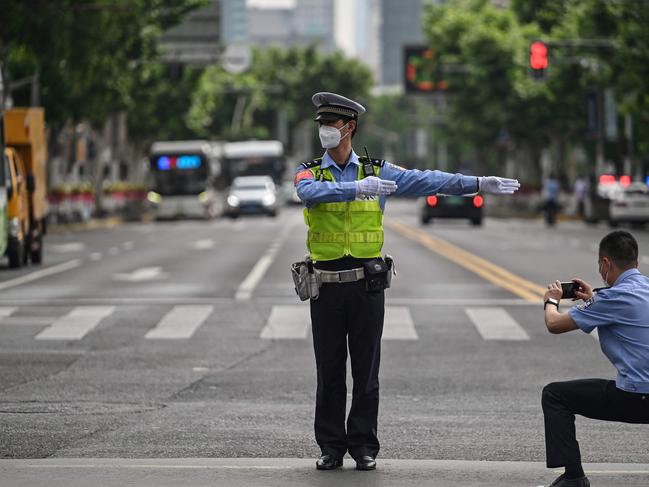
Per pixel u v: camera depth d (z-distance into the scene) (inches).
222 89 7101.4
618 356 538.3
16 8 2591.0
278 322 1327.5
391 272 619.2
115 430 749.9
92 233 3558.1
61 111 3408.0
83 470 621.9
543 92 4965.6
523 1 5403.5
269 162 5492.1
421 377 992.9
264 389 925.2
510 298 1567.4
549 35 5265.8
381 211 620.4
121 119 5054.1
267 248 2645.2
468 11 5989.2
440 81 5974.4
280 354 1111.6
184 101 5152.6
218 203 5137.8
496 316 1384.1
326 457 624.1
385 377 994.1
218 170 5172.2
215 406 845.2
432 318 1369.3
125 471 619.8
